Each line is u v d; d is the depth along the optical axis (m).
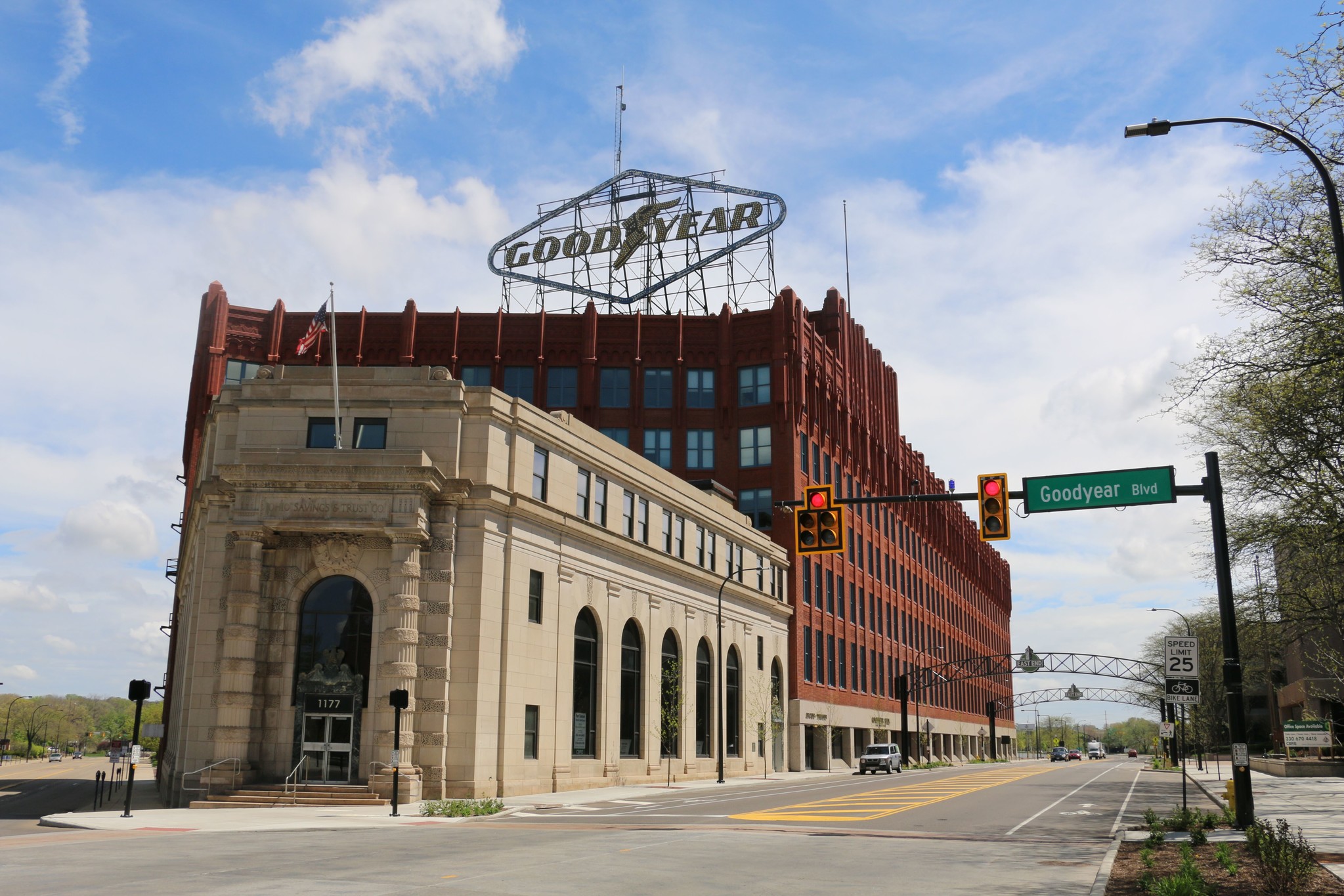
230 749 34.56
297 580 36.56
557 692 42.50
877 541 93.06
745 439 73.94
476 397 39.28
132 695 29.31
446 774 36.28
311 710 35.69
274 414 38.59
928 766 90.81
